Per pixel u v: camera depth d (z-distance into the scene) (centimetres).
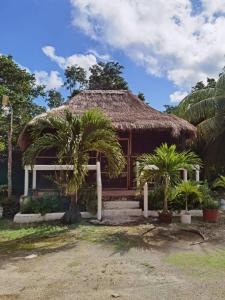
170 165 949
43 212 1016
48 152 1317
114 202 1102
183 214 993
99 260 643
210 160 1761
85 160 953
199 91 1770
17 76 2142
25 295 476
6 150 1997
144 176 968
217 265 611
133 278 543
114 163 952
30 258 659
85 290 493
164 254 686
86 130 941
